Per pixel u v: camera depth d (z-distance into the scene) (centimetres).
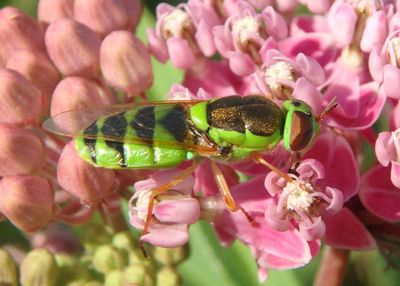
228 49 7
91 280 6
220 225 6
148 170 6
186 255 6
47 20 7
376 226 6
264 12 7
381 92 6
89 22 7
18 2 8
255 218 6
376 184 6
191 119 6
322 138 6
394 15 6
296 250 6
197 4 7
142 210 6
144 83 6
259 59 6
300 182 6
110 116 6
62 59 6
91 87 6
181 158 6
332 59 7
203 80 7
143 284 6
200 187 6
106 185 6
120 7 7
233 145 6
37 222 6
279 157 6
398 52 6
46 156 6
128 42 6
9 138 6
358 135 6
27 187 6
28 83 6
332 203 6
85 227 6
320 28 7
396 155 6
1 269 6
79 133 6
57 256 6
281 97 6
